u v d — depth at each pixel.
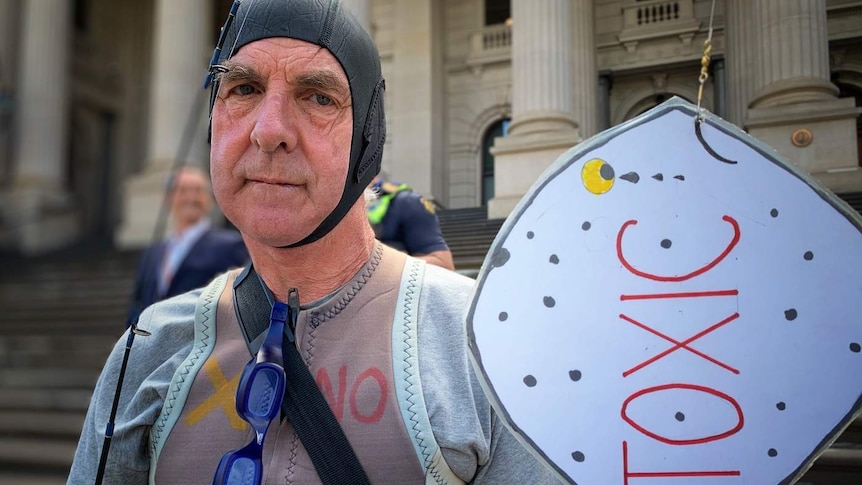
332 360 0.97
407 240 1.54
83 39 14.73
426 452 0.90
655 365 0.80
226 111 0.97
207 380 1.00
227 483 0.88
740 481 0.77
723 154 0.82
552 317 0.84
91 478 1.07
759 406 0.77
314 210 0.93
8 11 13.34
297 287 1.02
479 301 0.86
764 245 0.79
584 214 0.84
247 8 0.97
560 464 0.81
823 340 0.77
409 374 0.94
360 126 0.97
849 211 0.77
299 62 0.91
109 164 14.48
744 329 0.79
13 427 4.99
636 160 0.84
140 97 14.84
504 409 0.83
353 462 0.89
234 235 3.17
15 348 6.72
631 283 0.82
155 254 3.18
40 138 12.98
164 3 10.87
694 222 0.81
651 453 0.79
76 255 10.09
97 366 6.11
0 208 12.48
